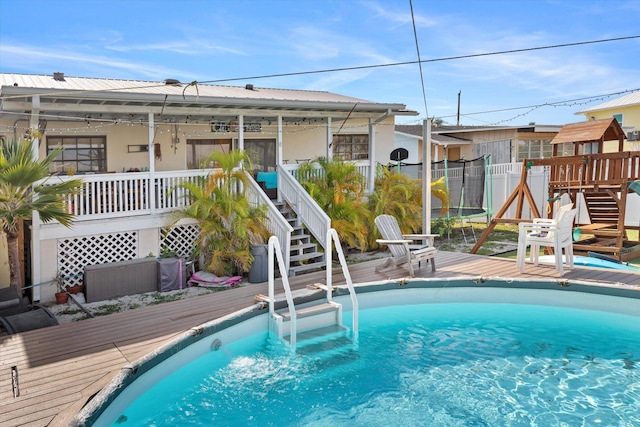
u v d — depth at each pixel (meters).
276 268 10.99
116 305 8.91
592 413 4.92
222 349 6.50
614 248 10.76
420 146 24.83
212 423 4.79
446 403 5.16
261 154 15.58
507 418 4.83
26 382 4.83
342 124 15.18
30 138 8.82
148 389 5.24
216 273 10.40
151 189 10.71
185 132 13.77
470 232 16.28
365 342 6.87
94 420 4.15
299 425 4.73
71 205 9.81
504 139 22.92
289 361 6.21
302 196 12.12
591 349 6.59
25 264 10.13
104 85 12.04
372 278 8.88
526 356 6.36
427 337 7.07
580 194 13.55
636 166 12.30
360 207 12.63
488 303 8.53
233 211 10.70
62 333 6.25
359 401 5.21
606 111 25.59
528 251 13.02
